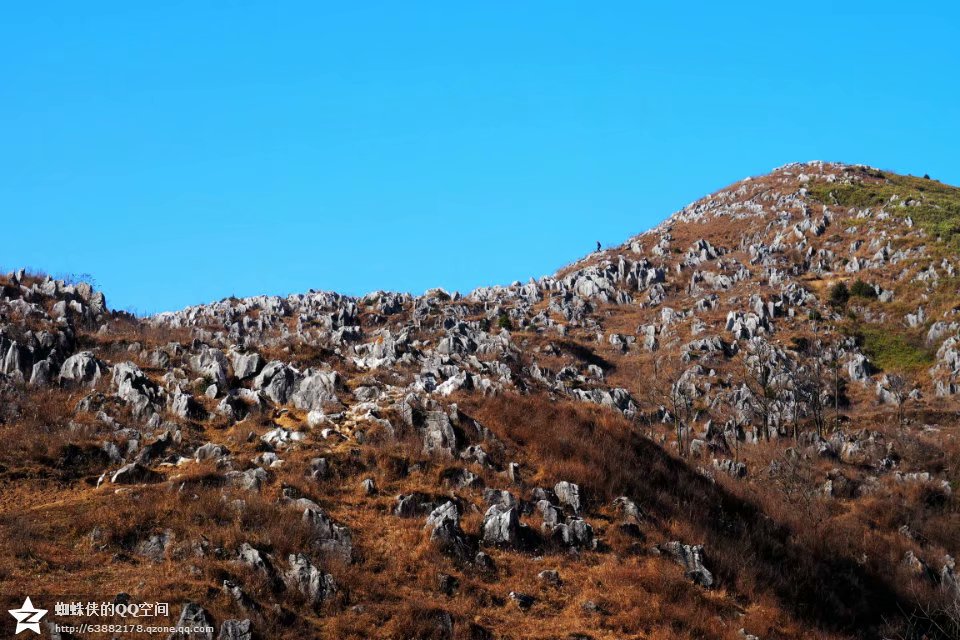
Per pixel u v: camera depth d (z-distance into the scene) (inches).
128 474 5541.3
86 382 6604.3
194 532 4889.3
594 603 5022.1
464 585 4972.9
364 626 4443.9
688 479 7076.8
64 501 5236.2
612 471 6530.5
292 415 6614.2
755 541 6525.6
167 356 7165.4
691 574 5610.2
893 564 7116.1
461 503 5743.1
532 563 5359.3
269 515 5128.0
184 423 6284.5
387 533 5319.9
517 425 6845.5
